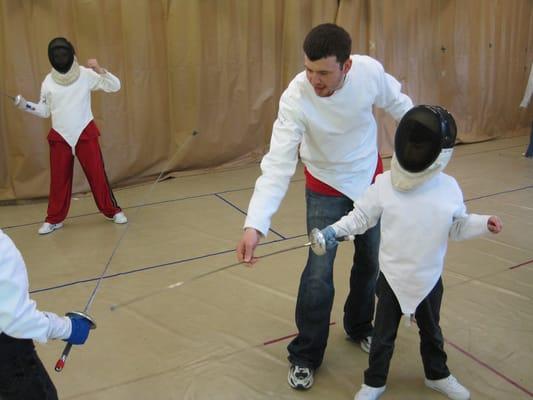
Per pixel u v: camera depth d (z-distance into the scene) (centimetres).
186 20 459
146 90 461
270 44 503
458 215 166
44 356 220
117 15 437
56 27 418
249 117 511
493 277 283
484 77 628
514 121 677
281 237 345
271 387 199
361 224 175
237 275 291
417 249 167
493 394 192
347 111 173
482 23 609
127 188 466
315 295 187
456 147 609
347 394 194
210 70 482
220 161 511
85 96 350
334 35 157
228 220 380
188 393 196
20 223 385
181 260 314
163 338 232
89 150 356
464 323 238
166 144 485
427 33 579
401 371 206
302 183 468
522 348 219
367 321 218
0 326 117
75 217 394
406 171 162
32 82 418
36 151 429
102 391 198
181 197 434
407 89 584
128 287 281
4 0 397
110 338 233
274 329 238
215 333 236
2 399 131
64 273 299
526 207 394
